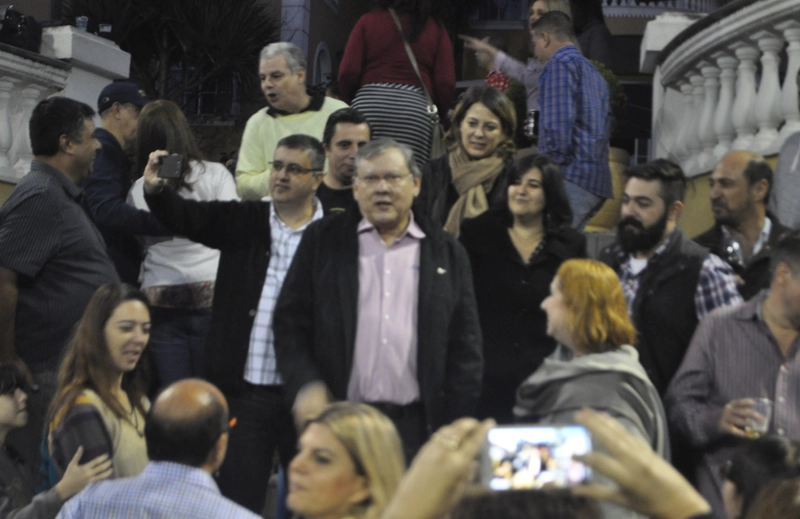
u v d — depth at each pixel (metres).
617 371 9.50
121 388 11.34
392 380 10.84
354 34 17.81
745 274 12.14
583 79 16.03
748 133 18.69
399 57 17.64
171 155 11.90
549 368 9.81
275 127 16.00
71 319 13.35
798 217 13.62
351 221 11.43
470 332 11.20
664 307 11.41
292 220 12.69
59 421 10.66
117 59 24.20
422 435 10.84
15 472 12.12
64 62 22.30
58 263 13.37
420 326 10.89
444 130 18.45
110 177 15.23
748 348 10.25
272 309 12.27
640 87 36.88
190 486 8.69
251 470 11.90
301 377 10.86
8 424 12.13
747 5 17.84
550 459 5.03
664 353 11.36
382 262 11.17
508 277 12.07
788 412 9.95
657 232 11.59
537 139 17.56
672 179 11.62
